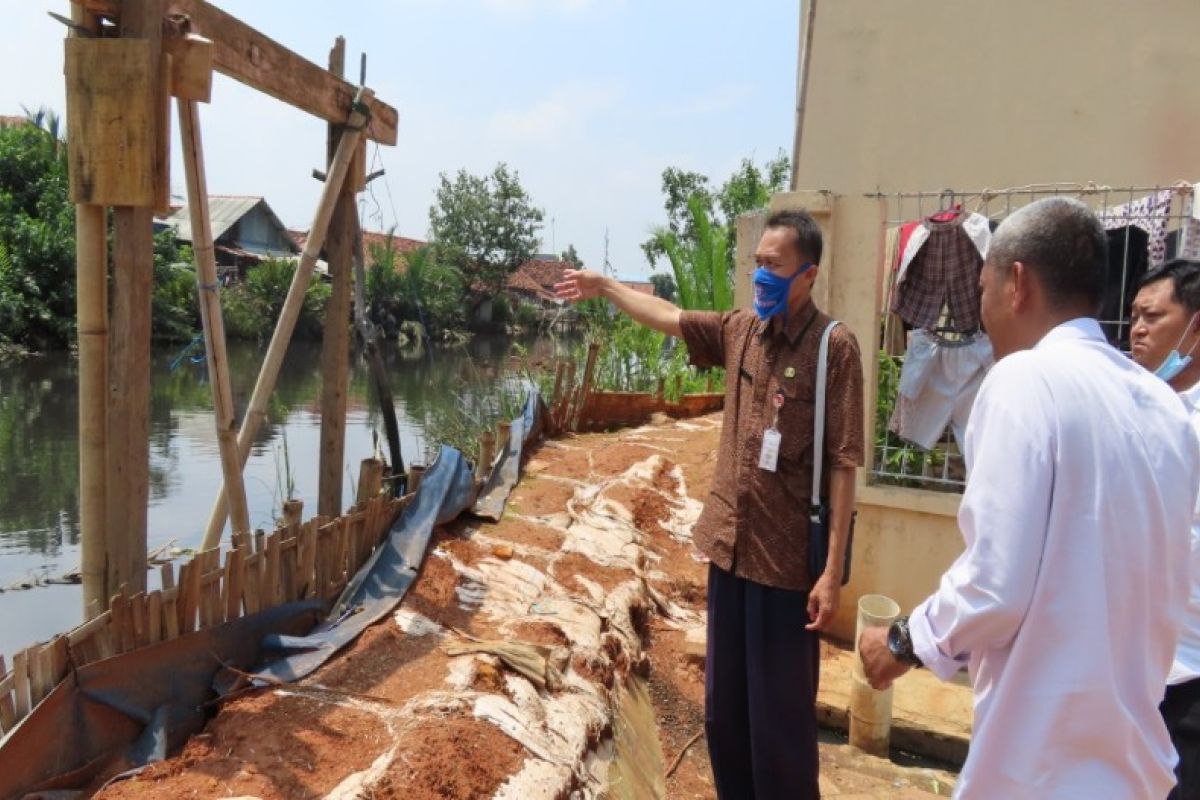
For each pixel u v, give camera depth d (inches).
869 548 203.3
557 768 122.3
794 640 117.5
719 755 126.1
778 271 114.5
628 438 328.8
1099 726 66.9
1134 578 67.4
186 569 128.8
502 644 150.1
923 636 75.2
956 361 189.3
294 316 180.2
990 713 70.6
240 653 137.3
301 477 409.4
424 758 113.4
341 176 185.9
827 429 115.4
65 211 860.6
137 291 127.8
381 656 142.8
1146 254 181.6
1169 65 257.9
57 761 107.8
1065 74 269.3
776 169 935.7
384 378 244.8
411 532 183.6
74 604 254.1
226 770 109.1
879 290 200.2
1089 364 70.5
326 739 117.1
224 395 158.4
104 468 130.8
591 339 455.5
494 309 1612.9
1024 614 68.0
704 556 123.7
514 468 251.0
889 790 155.9
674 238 519.5
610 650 170.6
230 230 1227.9
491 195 1620.3
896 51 289.0
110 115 123.5
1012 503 67.8
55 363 783.7
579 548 210.2
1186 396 107.9
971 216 185.8
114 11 125.0
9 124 1029.2
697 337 130.1
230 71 148.1
